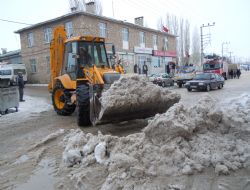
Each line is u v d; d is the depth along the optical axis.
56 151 6.02
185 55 47.88
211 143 4.87
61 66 10.79
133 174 4.21
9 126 9.29
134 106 6.95
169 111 5.16
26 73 31.00
